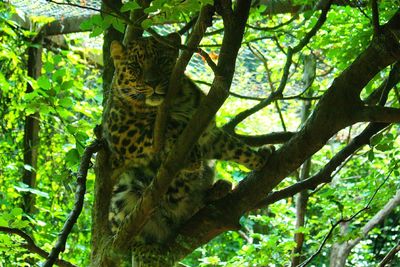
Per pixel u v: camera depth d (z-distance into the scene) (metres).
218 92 5.71
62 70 7.78
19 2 14.33
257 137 9.34
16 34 15.36
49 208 15.16
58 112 7.84
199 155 8.09
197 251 20.91
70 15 14.69
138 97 8.55
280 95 9.68
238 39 5.86
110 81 9.12
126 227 6.71
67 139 15.75
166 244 8.35
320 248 9.30
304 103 13.14
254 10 10.86
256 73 17.58
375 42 6.17
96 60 18.78
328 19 11.52
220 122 15.59
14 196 14.32
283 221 13.37
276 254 11.25
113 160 8.67
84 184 6.44
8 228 6.74
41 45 15.09
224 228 7.81
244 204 7.69
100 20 6.19
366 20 11.09
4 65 15.42
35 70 15.07
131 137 8.62
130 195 8.91
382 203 13.66
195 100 8.73
